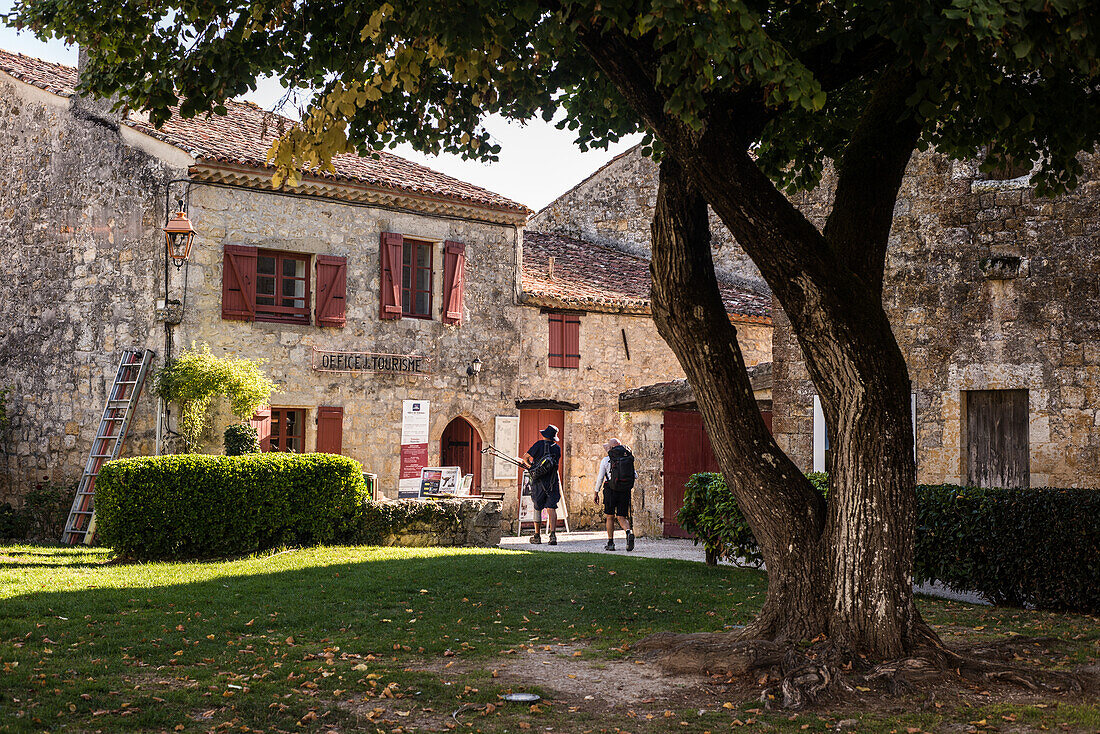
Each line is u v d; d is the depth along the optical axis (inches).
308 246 625.9
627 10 214.5
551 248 895.7
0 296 681.0
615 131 325.7
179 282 573.6
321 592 349.1
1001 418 445.7
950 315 450.3
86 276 613.9
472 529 543.2
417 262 689.0
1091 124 279.1
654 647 265.1
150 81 278.5
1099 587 329.1
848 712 209.2
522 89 285.6
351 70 279.7
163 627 286.0
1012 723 199.2
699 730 198.2
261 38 271.9
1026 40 179.8
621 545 610.9
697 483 464.1
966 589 373.4
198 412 560.7
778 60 185.8
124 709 203.3
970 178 448.1
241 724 195.5
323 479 494.3
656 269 254.1
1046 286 429.4
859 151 254.4
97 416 597.6
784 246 228.7
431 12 221.0
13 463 652.1
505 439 722.2
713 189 228.5
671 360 824.3
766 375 577.3
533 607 335.9
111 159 605.9
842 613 237.6
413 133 318.7
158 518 440.5
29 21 275.9
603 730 197.3
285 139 291.1
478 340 711.1
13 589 336.8
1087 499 335.9
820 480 435.8
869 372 233.8
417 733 194.2
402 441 663.1
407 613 319.9
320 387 628.4
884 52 253.0
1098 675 231.9
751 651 236.1
